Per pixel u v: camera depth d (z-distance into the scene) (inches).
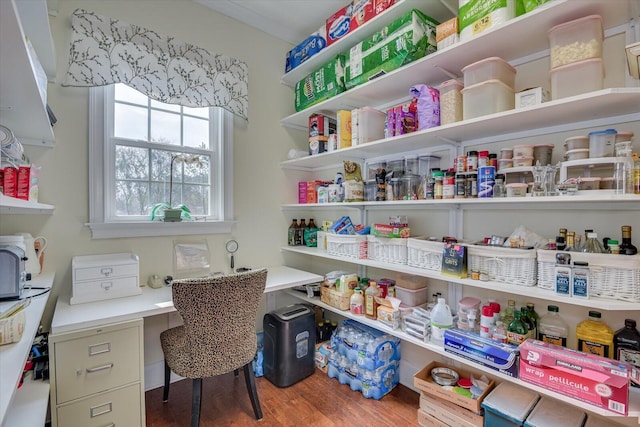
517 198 51.1
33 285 55.2
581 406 44.1
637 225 48.7
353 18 77.3
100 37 69.4
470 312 62.0
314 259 113.8
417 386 66.2
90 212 71.4
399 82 72.4
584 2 43.6
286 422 66.8
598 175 48.6
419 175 75.3
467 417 58.7
